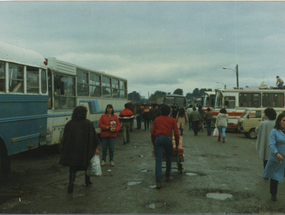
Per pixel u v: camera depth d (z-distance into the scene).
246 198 5.43
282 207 4.93
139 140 14.81
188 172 7.66
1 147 6.55
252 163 8.99
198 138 16.39
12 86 6.91
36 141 8.02
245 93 21.58
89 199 5.28
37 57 8.20
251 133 17.14
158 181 6.00
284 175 5.25
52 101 9.48
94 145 5.85
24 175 7.16
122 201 5.18
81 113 5.76
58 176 7.09
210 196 5.53
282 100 21.31
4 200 5.21
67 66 10.75
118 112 17.52
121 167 8.20
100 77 14.52
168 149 6.40
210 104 27.78
